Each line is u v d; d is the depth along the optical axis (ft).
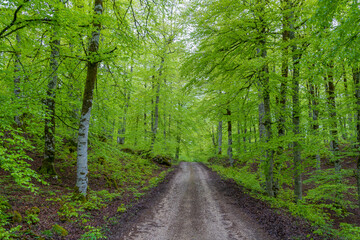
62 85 28.91
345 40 14.53
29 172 14.56
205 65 28.60
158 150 56.44
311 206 26.68
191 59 29.09
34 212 17.03
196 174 55.77
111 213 21.58
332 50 15.61
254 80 27.50
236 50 26.53
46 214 17.72
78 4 27.66
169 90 59.41
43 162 28.04
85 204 21.36
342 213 29.76
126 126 66.95
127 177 40.01
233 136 32.45
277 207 25.11
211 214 23.82
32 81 22.29
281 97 28.30
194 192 34.96
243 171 46.88
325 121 27.94
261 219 21.48
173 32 50.90
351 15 13.24
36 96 20.22
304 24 24.29
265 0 24.16
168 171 57.16
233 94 32.53
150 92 57.11
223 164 71.87
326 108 27.35
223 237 17.88
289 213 23.17
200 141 104.99
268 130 29.37
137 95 56.90
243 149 32.30
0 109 16.39
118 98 31.50
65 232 15.47
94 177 34.14
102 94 30.37
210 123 86.79
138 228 19.25
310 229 18.69
